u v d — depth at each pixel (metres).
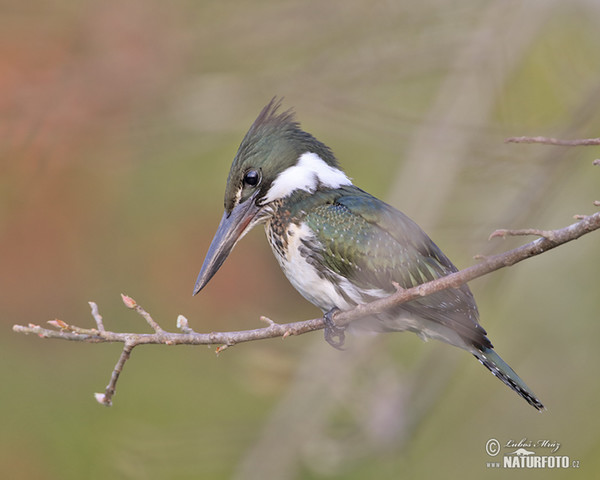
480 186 12.08
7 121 11.91
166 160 12.83
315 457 10.73
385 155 13.06
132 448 10.98
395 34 12.80
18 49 12.07
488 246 10.82
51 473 11.23
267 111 8.41
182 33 12.54
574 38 12.66
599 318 11.77
